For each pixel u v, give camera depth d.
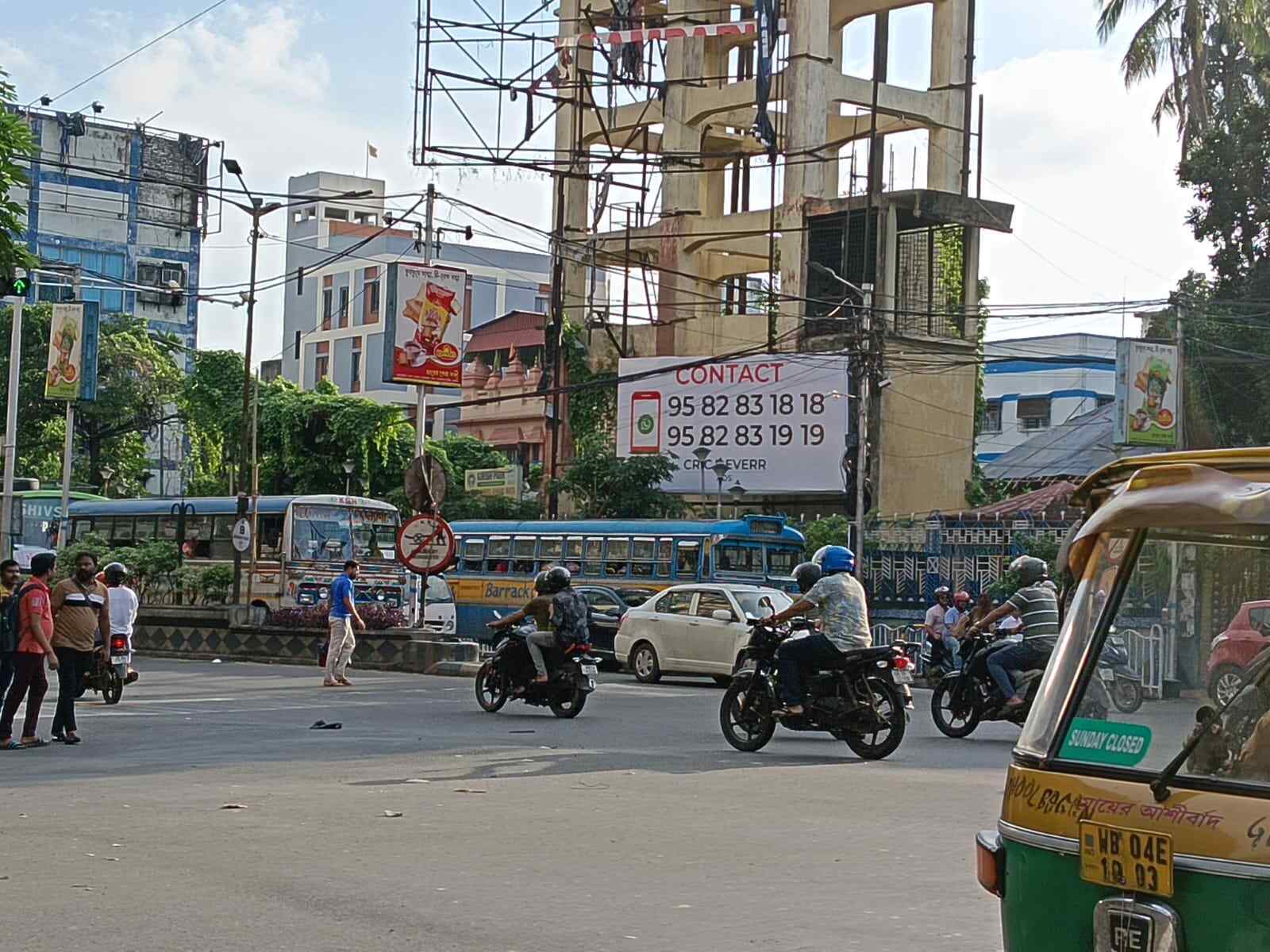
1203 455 4.79
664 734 17.16
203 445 58.47
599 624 32.06
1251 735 4.30
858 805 11.45
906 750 15.91
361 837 9.77
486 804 11.33
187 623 35.44
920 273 43.75
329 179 87.19
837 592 15.10
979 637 17.50
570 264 52.03
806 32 44.41
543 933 7.14
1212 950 4.14
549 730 17.53
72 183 73.00
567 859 9.06
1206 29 37.16
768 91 43.72
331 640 24.77
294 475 53.91
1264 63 37.00
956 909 7.81
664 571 34.03
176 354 74.19
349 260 81.56
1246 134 35.69
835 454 43.16
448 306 31.22
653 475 45.19
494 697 19.73
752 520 33.62
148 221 74.88
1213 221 35.97
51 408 61.81
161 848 9.29
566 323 51.00
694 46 48.38
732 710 15.49
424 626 31.05
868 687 14.90
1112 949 4.34
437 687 24.58
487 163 46.62
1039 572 17.33
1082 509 5.59
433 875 8.51
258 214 38.72
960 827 10.41
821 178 44.75
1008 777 4.90
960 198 43.06
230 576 36.16
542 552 36.66
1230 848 4.14
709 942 7.02
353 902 7.76
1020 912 4.68
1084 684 4.79
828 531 36.94
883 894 8.16
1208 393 36.31
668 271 46.78
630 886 8.28
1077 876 4.50
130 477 64.56
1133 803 4.40
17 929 7.09
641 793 12.07
